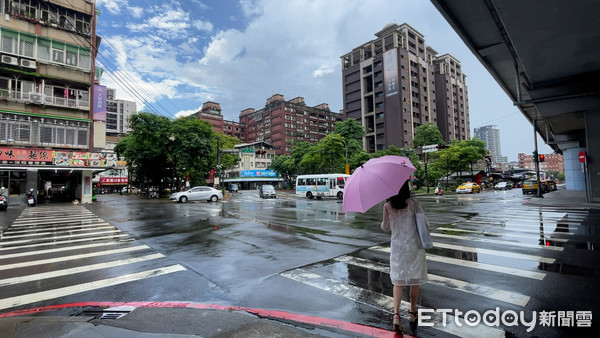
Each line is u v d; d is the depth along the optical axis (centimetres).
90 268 588
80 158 2677
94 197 2978
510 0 812
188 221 1280
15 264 625
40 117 2608
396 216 339
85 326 335
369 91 7969
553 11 859
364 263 596
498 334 317
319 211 1678
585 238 791
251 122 11475
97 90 2984
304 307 392
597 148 1667
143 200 3206
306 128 10556
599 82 1305
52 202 2877
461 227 1001
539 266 550
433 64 8819
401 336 314
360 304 400
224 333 317
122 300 427
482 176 6212
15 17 2498
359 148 5338
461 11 898
